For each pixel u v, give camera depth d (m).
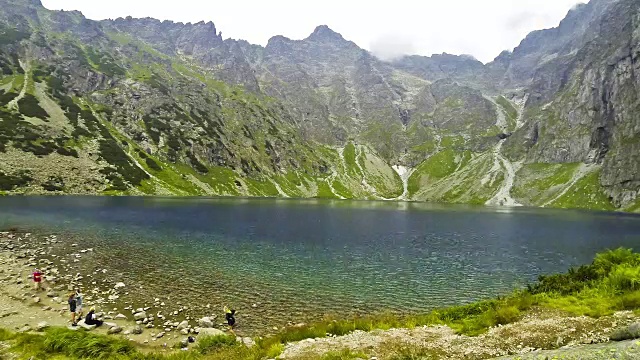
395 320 26.55
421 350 18.67
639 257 27.92
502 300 27.55
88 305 32.28
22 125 173.75
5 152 151.12
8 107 186.25
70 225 75.06
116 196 160.62
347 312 33.56
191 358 20.47
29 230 67.06
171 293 36.66
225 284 40.50
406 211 171.75
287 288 40.19
